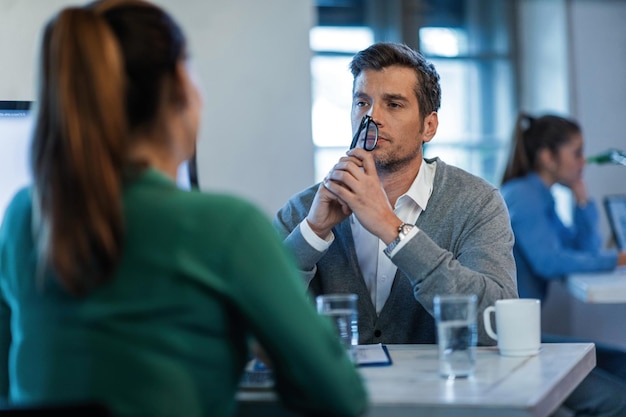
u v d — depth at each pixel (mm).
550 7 4465
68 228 1071
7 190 1938
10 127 1938
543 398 1310
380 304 2064
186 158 1229
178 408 1101
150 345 1101
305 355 1136
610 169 4344
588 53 4418
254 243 1126
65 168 1073
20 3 2994
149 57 1135
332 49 4398
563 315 4008
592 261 3371
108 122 1076
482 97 4602
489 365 1579
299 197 2211
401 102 2049
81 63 1079
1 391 1392
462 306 1470
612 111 4410
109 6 1152
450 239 2062
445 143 4539
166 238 1112
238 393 1407
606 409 2412
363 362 1611
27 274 1169
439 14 4551
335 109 4379
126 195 1125
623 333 3963
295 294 1142
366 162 1904
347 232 2094
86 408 1002
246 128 3418
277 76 3439
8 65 2984
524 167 3559
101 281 1099
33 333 1140
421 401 1304
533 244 3350
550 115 3609
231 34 3404
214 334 1135
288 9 3443
